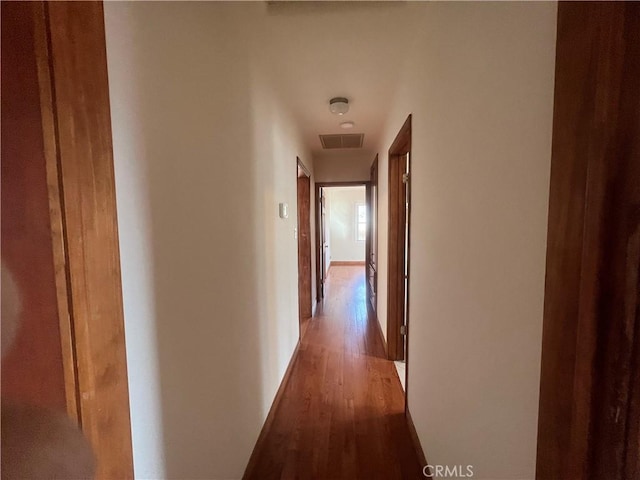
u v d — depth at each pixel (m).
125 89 0.80
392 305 3.13
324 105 2.82
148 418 0.89
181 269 1.07
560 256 0.52
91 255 0.57
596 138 0.44
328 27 1.70
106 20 0.74
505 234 0.85
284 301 2.71
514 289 0.80
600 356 0.45
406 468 1.78
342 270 8.95
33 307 0.51
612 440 0.44
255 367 1.85
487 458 0.98
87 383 0.56
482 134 0.99
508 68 0.83
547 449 0.56
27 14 0.48
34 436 0.52
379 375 2.84
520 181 0.77
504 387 0.86
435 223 1.53
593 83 0.45
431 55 1.53
